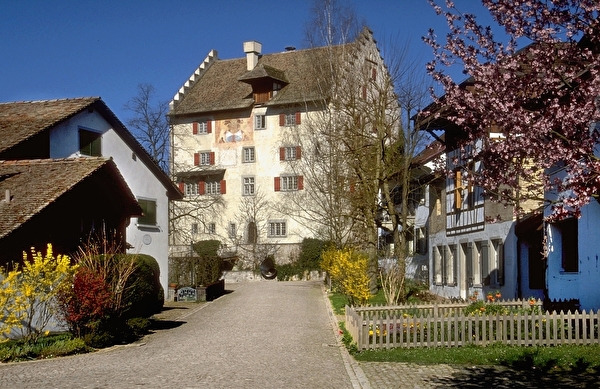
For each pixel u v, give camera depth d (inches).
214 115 2536.9
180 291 1266.0
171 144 2482.8
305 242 2174.0
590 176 465.4
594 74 472.1
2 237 715.4
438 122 1179.3
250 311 1064.8
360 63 1718.8
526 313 636.7
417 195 1611.7
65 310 680.4
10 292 623.8
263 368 541.6
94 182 906.7
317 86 1796.3
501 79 499.5
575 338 620.4
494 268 1033.5
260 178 2442.2
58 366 559.2
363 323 626.2
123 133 1232.8
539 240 885.8
